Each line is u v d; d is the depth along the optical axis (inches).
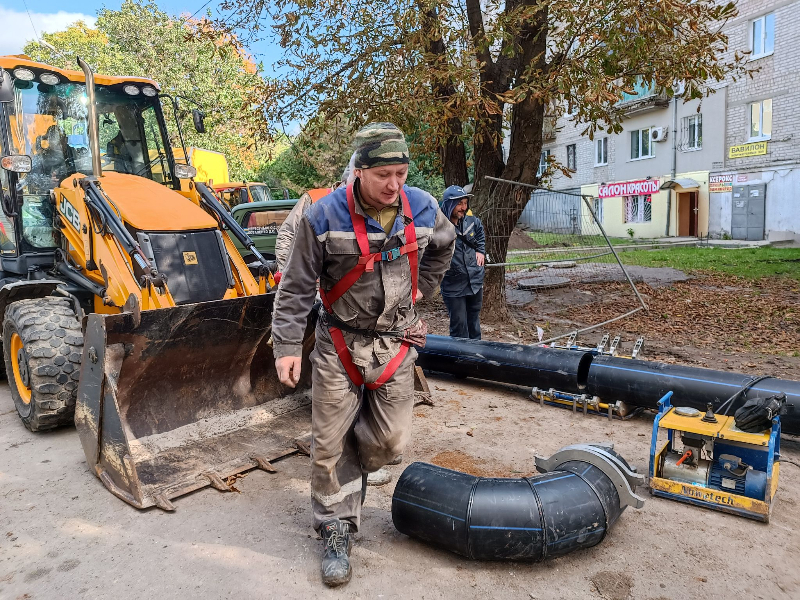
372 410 96.7
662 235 914.1
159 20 810.2
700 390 154.7
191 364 150.3
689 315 338.0
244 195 550.6
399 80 260.7
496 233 307.9
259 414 162.1
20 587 98.6
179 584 98.5
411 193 91.6
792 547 107.2
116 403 126.4
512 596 94.3
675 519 117.3
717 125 815.7
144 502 123.0
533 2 283.9
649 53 260.8
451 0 278.4
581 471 108.4
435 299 394.0
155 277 150.6
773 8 725.9
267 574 100.9
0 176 194.1
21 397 171.5
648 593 94.6
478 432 163.5
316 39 287.1
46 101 196.9
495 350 195.0
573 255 339.6
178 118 231.0
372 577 99.7
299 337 90.6
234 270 178.2
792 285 431.8
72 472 142.6
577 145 1055.0
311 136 314.3
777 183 755.4
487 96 283.9
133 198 173.6
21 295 177.3
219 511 122.3
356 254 86.3
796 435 146.7
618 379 167.5
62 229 185.8
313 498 102.0
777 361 237.3
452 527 100.3
